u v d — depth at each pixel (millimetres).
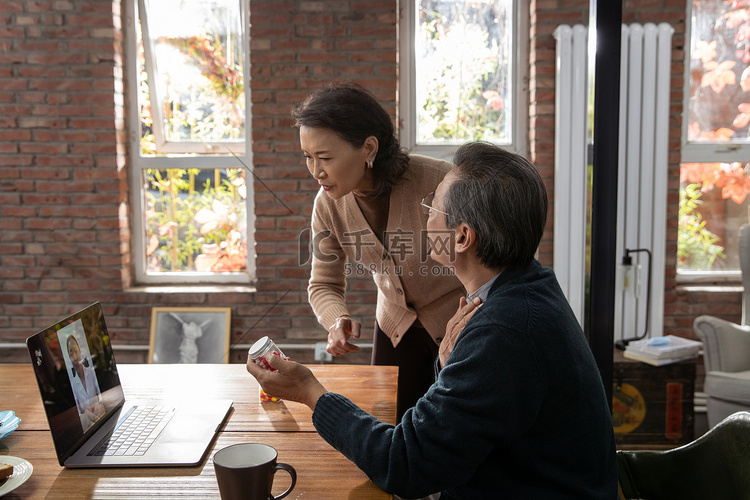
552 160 1906
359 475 872
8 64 1951
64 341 980
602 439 809
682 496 979
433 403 762
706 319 2080
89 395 1026
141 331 1997
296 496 806
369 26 1836
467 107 1937
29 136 1963
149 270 2010
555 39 1867
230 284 1945
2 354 2084
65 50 1932
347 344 1325
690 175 2162
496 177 805
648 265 2164
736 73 2084
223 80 1899
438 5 1889
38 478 860
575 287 1918
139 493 814
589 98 1674
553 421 771
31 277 2039
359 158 1209
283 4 1820
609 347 1749
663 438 2131
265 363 981
